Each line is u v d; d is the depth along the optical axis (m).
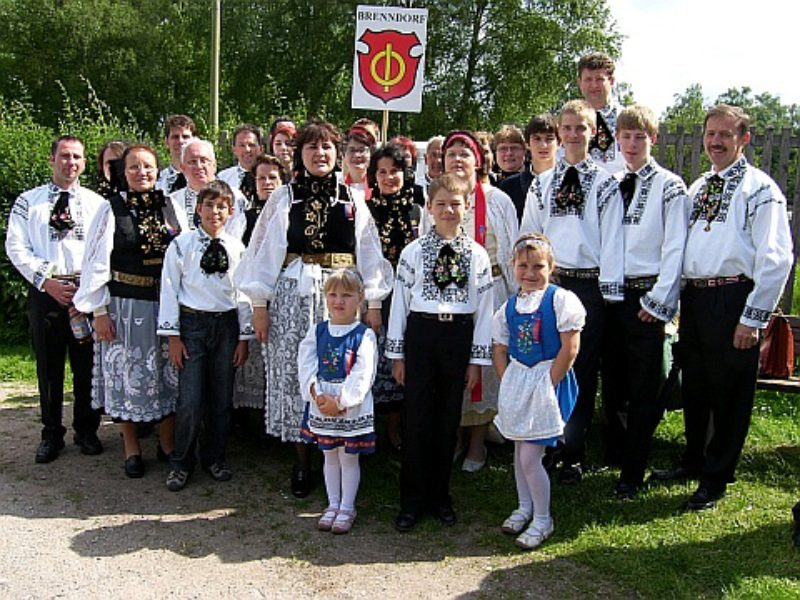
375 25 6.02
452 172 4.35
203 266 4.33
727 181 3.99
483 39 26.33
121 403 4.42
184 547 3.73
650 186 4.13
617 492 4.27
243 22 26.39
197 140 4.96
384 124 6.13
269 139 5.80
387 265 4.38
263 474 4.66
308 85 26.39
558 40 25.72
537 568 3.57
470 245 3.95
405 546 3.79
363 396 3.85
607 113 4.77
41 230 4.84
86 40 28.28
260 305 4.29
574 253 4.17
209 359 4.45
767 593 3.29
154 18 29.59
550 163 4.73
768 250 3.83
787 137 7.25
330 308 3.97
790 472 4.68
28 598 3.26
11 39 28.52
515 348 3.80
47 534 3.84
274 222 4.26
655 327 4.14
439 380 3.95
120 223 4.37
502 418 3.81
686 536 3.84
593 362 4.24
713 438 4.20
